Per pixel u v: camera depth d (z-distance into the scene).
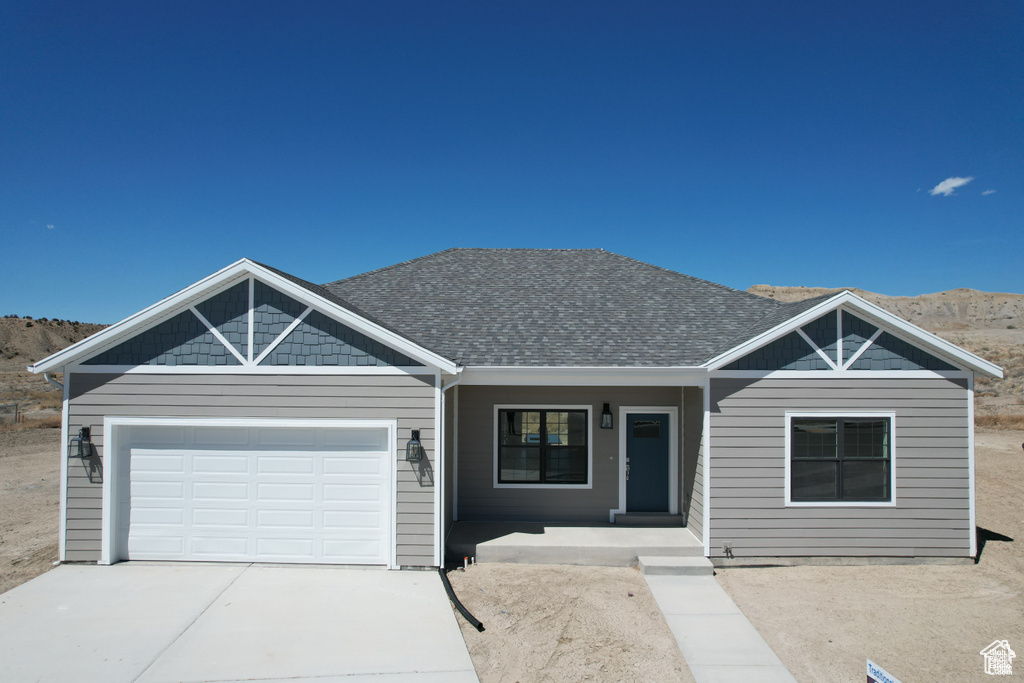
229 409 9.23
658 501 11.45
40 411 30.55
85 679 6.04
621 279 14.56
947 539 9.74
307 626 7.30
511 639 7.18
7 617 7.39
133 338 9.27
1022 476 16.94
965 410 9.74
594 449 11.43
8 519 11.83
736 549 9.72
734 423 9.78
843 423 9.80
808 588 8.86
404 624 7.42
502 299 13.27
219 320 9.30
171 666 6.31
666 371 9.78
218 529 9.40
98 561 9.19
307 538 9.39
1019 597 8.56
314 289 10.36
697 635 7.36
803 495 9.79
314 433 9.43
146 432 9.44
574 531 10.67
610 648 7.00
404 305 12.98
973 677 6.43
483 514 11.44
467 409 11.48
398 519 9.23
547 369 9.90
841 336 9.82
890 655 6.91
